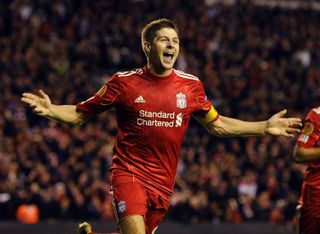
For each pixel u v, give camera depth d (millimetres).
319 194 11531
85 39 37281
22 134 27766
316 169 11523
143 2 40750
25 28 35844
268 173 28797
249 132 10477
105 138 28281
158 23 10023
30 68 33000
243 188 27969
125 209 9906
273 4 48906
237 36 40625
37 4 38062
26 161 26000
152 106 10008
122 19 38875
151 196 10086
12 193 24828
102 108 10180
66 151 27531
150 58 10047
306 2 49719
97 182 25672
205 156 28938
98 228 23547
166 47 9914
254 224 25203
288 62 40719
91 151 27172
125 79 10078
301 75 38156
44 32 36594
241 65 38094
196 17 41188
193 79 10250
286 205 27453
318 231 11711
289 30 42594
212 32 40188
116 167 10180
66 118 10156
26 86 31172
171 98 10047
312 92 36719
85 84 32312
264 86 36406
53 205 24875
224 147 30047
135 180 10047
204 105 10312
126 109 10062
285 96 35875
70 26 37594
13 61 32969
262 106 34094
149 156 10102
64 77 33250
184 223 24625
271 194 28281
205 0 46625
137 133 10055
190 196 25984
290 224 26703
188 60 37250
